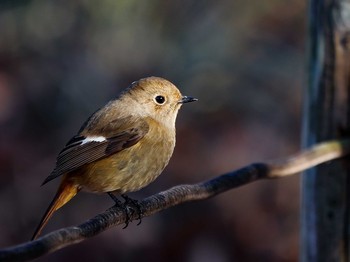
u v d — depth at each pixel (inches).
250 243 508.4
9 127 571.8
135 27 671.1
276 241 512.1
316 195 314.8
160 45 669.3
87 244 493.4
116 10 669.9
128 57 660.7
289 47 669.9
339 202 311.4
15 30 641.0
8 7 644.1
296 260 509.7
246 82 653.3
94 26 665.6
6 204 542.3
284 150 594.6
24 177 552.7
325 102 315.6
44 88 607.5
